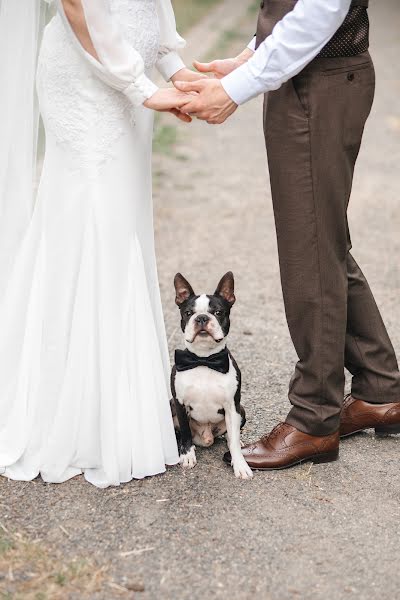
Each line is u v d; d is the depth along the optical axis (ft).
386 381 12.23
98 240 10.69
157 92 10.38
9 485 10.78
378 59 54.54
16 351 11.35
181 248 22.44
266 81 10.20
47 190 10.93
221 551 9.51
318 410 11.42
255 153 33.86
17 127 11.28
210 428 12.06
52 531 9.77
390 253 22.43
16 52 11.07
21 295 11.28
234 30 61.72
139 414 11.07
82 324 10.82
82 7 9.77
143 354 11.07
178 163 31.78
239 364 15.35
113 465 10.82
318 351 11.17
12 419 11.24
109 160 10.64
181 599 8.64
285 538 9.83
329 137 10.50
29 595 8.54
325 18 9.77
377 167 31.63
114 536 9.73
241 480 11.18
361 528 10.11
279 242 11.06
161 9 11.55
